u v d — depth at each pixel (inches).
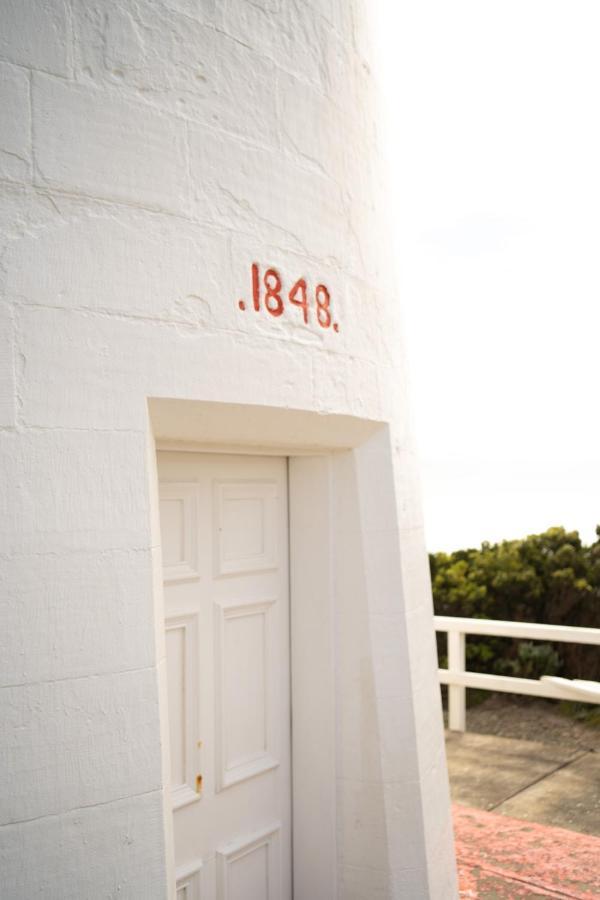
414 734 115.0
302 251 100.8
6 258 72.6
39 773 72.0
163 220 83.6
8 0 74.2
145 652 79.0
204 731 105.4
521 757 211.8
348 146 113.3
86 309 77.1
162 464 101.0
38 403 73.7
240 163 92.4
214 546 108.0
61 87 76.9
